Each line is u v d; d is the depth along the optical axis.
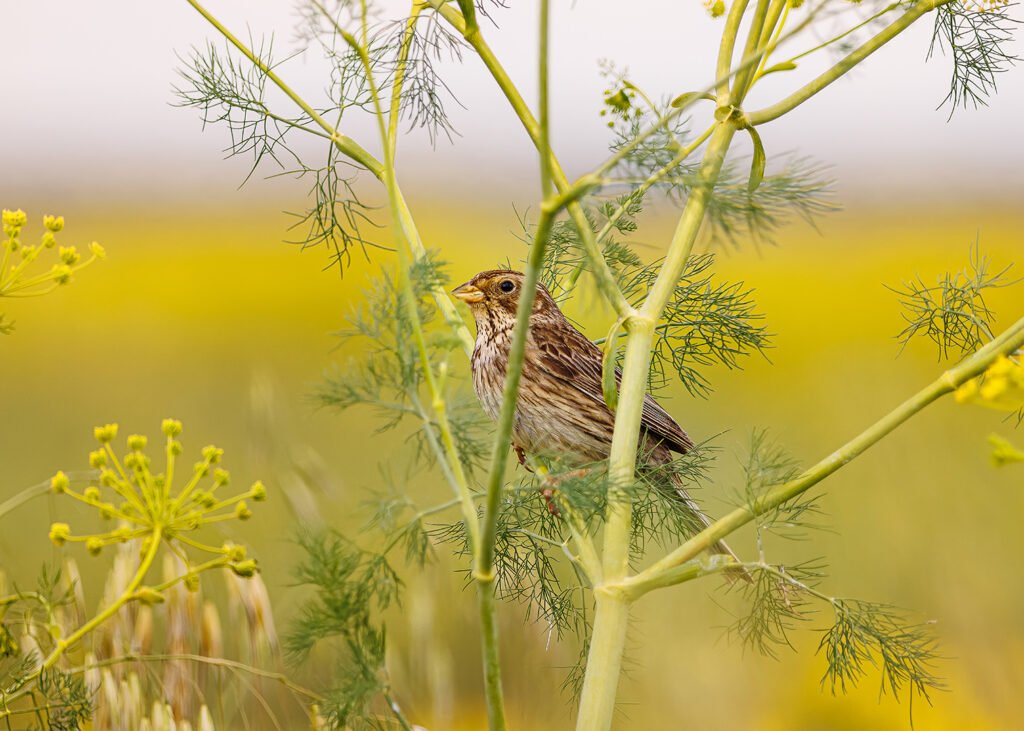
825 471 5.85
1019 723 11.89
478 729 10.93
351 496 13.32
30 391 23.28
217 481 5.88
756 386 23.67
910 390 19.42
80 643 6.98
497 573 7.47
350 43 5.79
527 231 7.89
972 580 13.67
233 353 26.62
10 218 6.05
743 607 12.19
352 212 7.13
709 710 12.02
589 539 6.16
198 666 7.06
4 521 12.36
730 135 6.17
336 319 29.80
